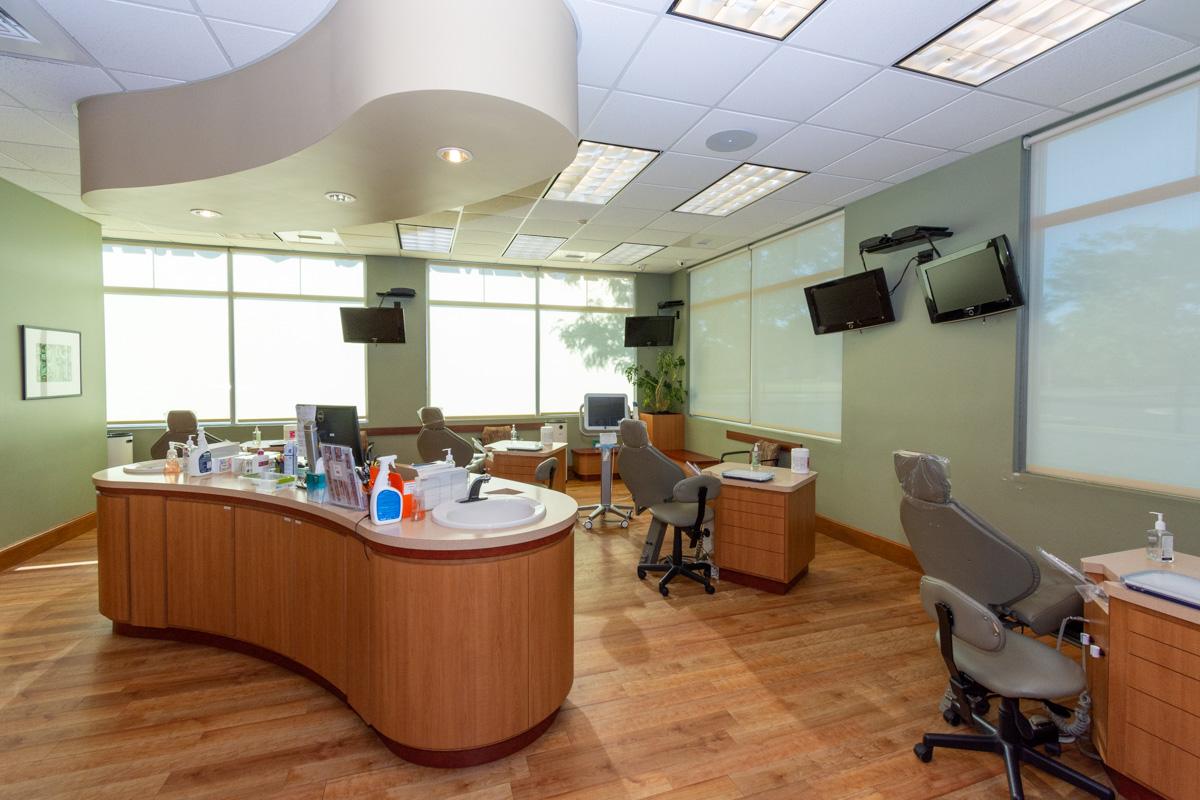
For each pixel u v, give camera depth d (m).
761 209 4.90
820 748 2.16
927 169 3.96
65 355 4.85
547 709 2.20
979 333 3.63
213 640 3.00
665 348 8.26
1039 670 1.84
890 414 4.36
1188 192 2.66
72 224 5.00
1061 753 2.12
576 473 7.86
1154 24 2.29
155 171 2.88
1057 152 3.24
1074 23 2.34
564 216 5.15
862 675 2.69
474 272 7.52
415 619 2.00
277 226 3.74
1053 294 3.27
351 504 2.38
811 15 2.27
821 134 3.39
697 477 3.47
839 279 4.45
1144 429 2.84
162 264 6.32
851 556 4.46
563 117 2.23
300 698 2.49
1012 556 2.00
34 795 1.89
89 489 5.21
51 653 2.90
